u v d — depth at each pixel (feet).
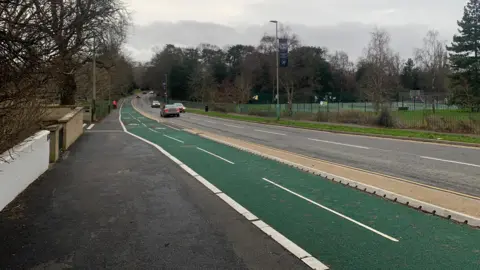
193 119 134.92
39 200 25.79
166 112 149.07
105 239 18.78
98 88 174.91
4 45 18.54
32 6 19.62
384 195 26.16
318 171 34.58
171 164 40.32
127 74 297.53
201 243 18.24
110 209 23.86
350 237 18.76
